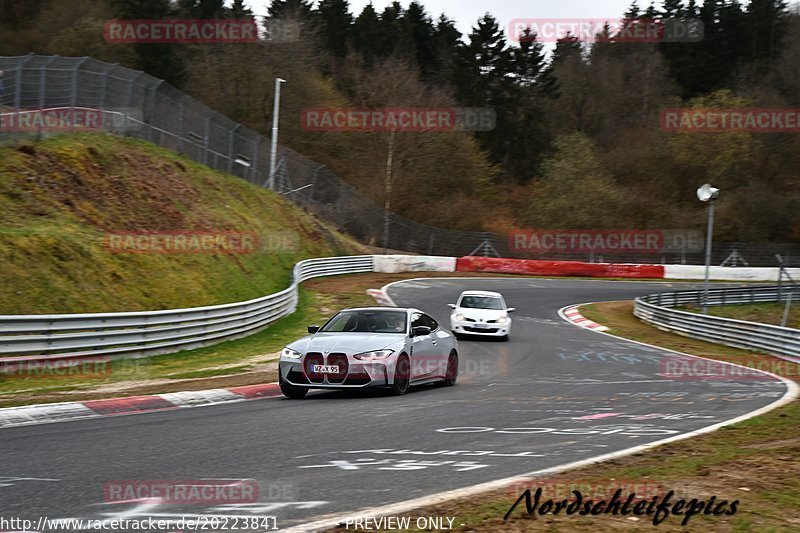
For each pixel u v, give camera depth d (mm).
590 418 9562
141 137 32844
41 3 58594
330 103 61781
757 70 78438
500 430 8477
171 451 7066
